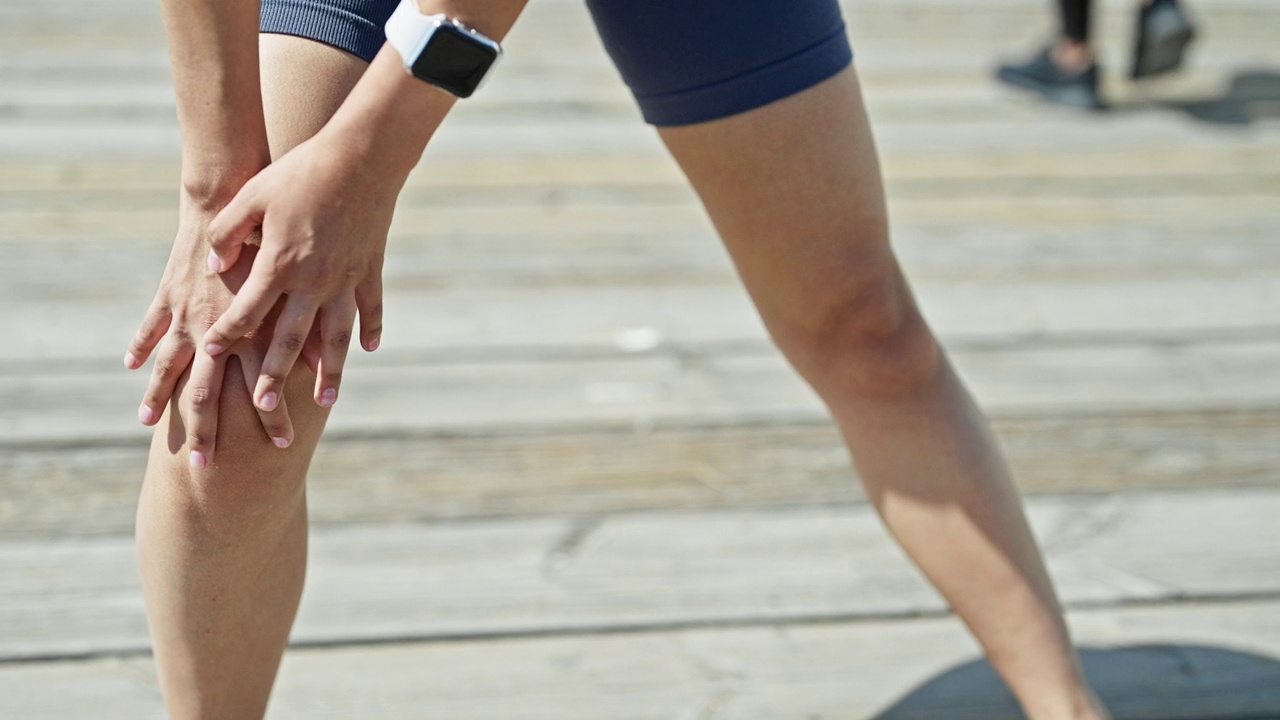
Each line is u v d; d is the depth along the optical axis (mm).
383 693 1594
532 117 3863
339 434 2197
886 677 1652
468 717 1558
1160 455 2199
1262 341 2643
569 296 2762
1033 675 1323
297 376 1027
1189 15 4023
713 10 1108
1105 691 1630
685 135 1182
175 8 982
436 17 932
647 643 1707
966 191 3443
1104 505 2045
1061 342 2619
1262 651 1711
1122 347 2604
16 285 2693
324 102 1025
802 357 1315
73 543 1876
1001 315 2738
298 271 953
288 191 944
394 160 962
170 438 1038
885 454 1329
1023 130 3926
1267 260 3057
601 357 2506
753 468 2143
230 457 1025
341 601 1766
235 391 1006
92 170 3322
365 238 974
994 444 1347
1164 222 3271
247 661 1157
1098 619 1775
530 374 2430
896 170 3578
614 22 1146
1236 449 2221
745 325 2670
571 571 1856
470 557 1879
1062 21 4109
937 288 2857
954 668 1670
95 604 1745
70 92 3861
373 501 2010
